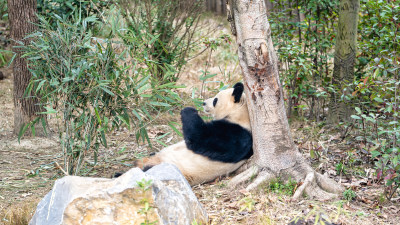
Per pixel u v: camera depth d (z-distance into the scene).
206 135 6.36
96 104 6.21
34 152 8.45
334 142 8.24
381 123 7.28
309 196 5.77
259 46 5.77
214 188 6.25
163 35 10.87
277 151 6.06
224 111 6.54
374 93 6.96
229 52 14.70
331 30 10.32
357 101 8.71
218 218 5.32
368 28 9.31
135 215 4.55
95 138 7.21
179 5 10.87
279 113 6.02
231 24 5.98
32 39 8.63
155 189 4.61
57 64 6.55
